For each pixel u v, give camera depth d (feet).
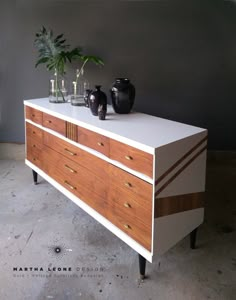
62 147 7.86
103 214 6.79
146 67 10.96
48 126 8.31
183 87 11.13
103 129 6.40
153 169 5.37
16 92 11.37
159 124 6.84
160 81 11.08
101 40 10.77
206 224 7.82
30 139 9.43
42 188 9.62
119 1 10.42
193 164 6.17
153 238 5.60
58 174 8.25
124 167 5.98
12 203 8.70
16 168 11.09
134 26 10.62
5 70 11.17
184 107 11.31
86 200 7.27
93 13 10.55
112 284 5.86
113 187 6.35
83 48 10.84
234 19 10.48
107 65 10.96
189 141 5.96
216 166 11.52
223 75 11.01
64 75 10.35
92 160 6.85
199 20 10.52
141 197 5.70
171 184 5.74
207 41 10.70
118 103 7.61
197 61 10.89
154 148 5.29
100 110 7.13
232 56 10.82
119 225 6.35
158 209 5.57
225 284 5.84
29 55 11.01
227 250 6.84
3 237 7.18
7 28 10.79
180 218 6.12
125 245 7.00
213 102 11.26
